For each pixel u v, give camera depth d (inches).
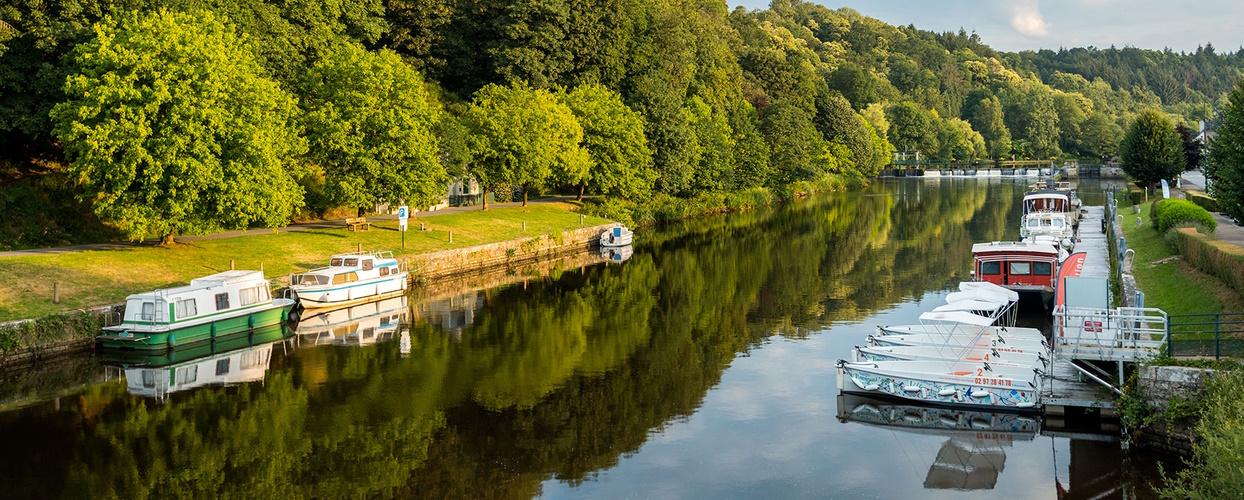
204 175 1610.5
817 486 892.0
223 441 1016.2
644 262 2497.5
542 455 983.0
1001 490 868.6
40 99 1797.5
